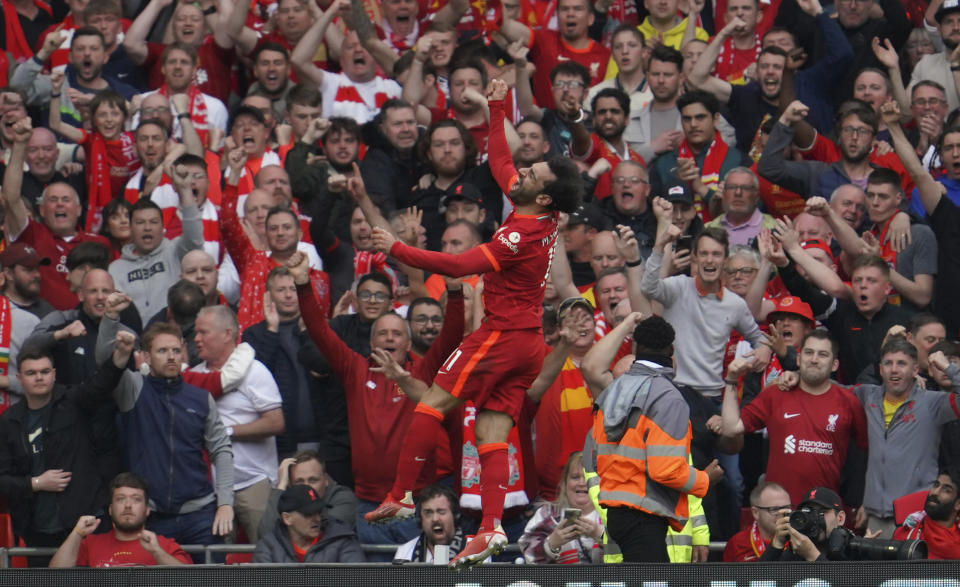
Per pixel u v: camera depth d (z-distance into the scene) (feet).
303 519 113.50
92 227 159.43
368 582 82.12
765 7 184.24
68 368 127.85
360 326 130.21
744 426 121.60
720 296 131.34
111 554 114.62
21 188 154.40
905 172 153.28
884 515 117.39
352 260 145.89
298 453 120.47
